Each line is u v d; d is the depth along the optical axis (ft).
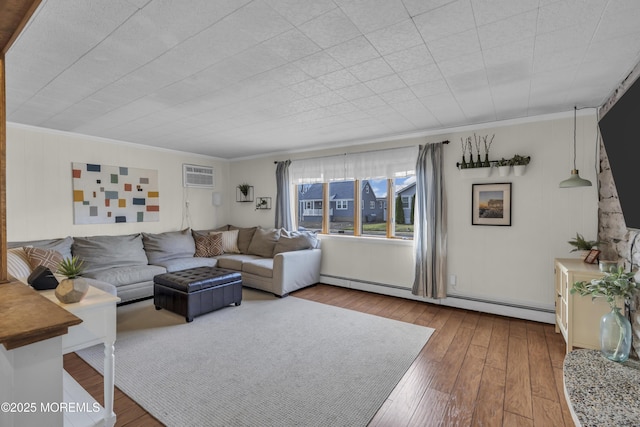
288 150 18.10
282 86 8.66
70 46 6.50
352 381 7.46
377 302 13.67
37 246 12.26
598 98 9.55
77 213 14.15
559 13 5.42
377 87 8.71
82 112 10.98
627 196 6.66
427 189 13.33
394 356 8.72
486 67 7.52
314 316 11.84
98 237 14.05
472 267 12.56
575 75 7.95
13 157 12.43
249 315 11.92
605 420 4.17
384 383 7.39
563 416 6.21
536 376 7.68
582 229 10.57
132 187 16.15
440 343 9.55
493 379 7.56
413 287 13.60
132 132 13.88
